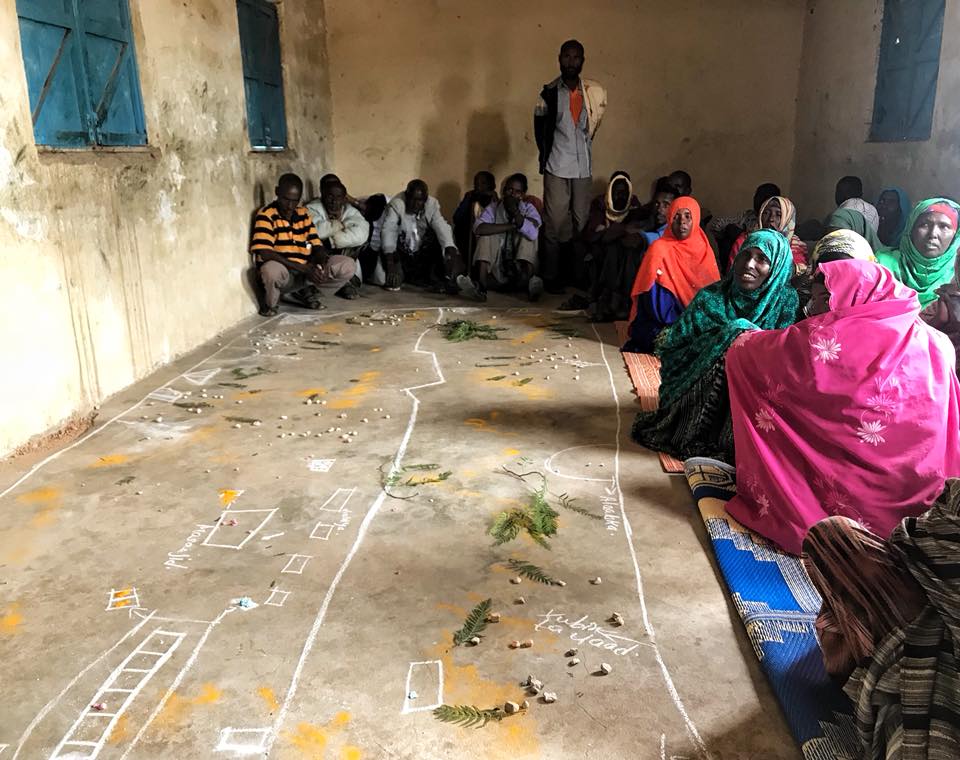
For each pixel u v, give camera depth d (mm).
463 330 6613
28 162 4203
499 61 9320
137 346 5391
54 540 3232
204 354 6082
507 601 2799
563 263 8891
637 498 3596
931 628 1773
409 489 3686
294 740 2170
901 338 3014
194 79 6242
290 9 8344
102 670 2447
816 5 8711
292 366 5738
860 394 3008
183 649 2543
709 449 3934
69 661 2488
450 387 5211
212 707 2291
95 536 3264
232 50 6934
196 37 6266
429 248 8766
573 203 8453
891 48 7129
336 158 9742
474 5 9180
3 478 3814
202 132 6383
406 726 2217
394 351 6129
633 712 2266
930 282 4977
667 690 2352
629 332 6098
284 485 3732
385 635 2609
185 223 6102
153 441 4293
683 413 4016
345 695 2336
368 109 9570
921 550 1774
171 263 5875
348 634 2615
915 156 6527
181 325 6047
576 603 2787
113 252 5070
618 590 2867
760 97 9289
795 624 2576
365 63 9438
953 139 5922
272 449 4176
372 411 4754
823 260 4113
